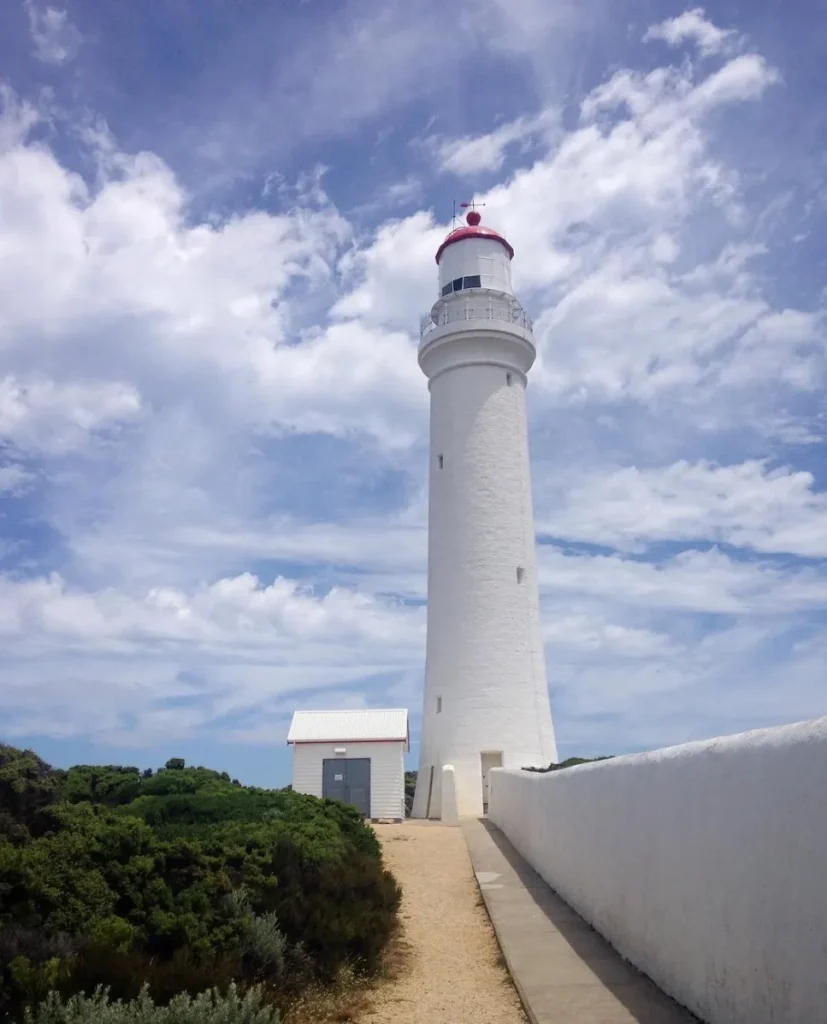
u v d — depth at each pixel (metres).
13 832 8.58
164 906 8.82
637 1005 7.92
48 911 7.91
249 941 8.86
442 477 32.19
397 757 29.89
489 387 32.31
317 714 31.92
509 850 18.78
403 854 18.53
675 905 7.98
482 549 30.88
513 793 19.86
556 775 14.11
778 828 5.91
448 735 29.72
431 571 32.00
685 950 7.68
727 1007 6.71
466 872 16.55
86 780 20.48
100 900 8.27
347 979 9.49
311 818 15.30
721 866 6.88
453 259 34.12
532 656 30.52
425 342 33.25
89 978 6.65
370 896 11.48
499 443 31.88
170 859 9.64
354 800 29.58
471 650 30.11
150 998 6.22
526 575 31.22
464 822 25.77
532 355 33.56
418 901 14.02
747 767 6.43
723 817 6.86
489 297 33.16
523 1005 8.47
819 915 5.34
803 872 5.55
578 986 8.69
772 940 5.95
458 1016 8.49
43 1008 5.80
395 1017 8.55
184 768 21.41
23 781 9.19
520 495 31.84
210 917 8.85
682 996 7.74
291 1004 8.42
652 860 8.71
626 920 9.60
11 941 7.06
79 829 8.99
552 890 14.06
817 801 5.40
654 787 8.69
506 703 29.61
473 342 32.44
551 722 31.02
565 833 13.21
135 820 9.77
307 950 9.64
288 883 10.53
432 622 31.47
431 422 33.47
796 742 5.73
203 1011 5.84
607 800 10.60
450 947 11.31
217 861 9.95
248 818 14.47
